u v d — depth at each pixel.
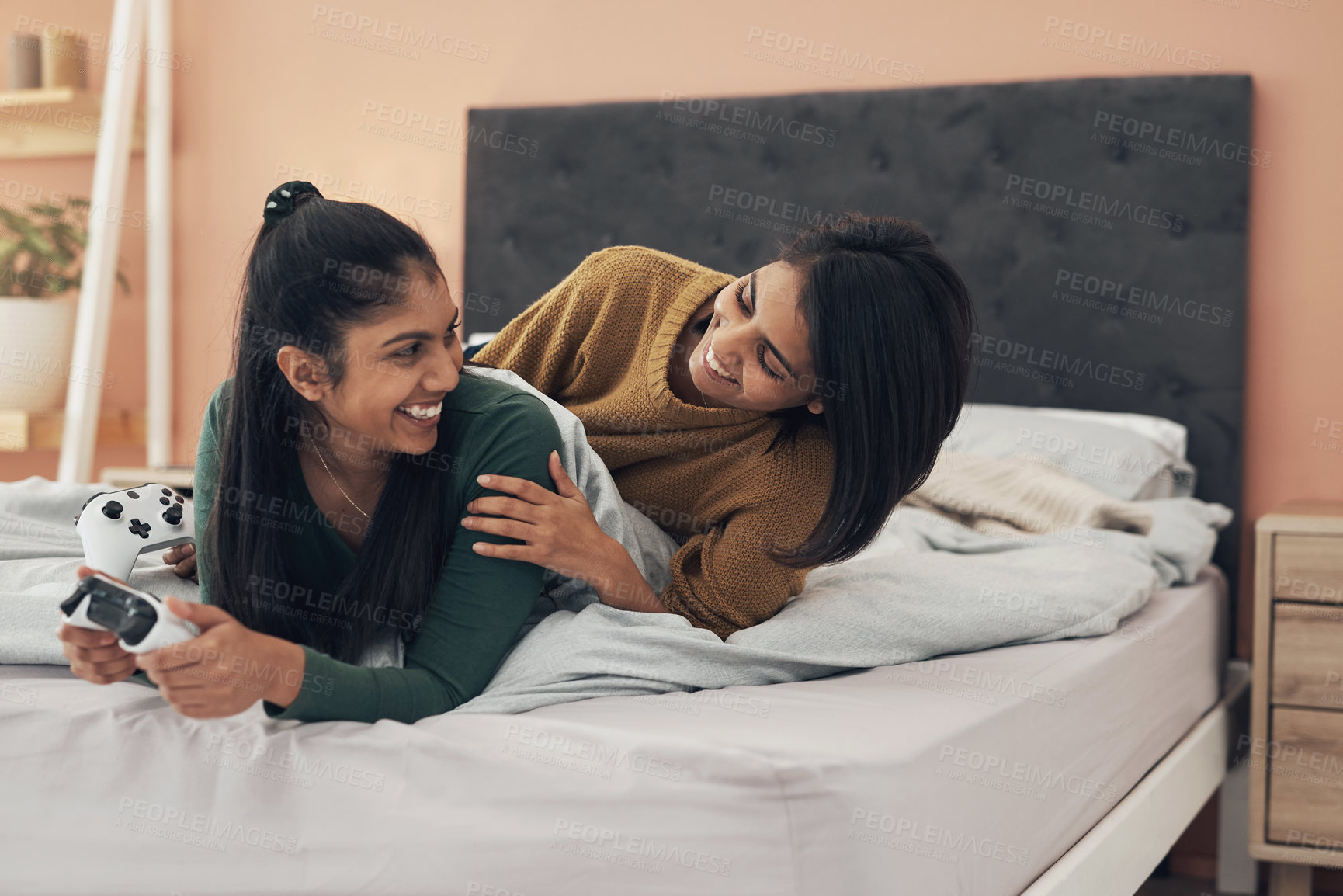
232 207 3.18
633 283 1.28
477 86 2.96
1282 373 2.30
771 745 0.80
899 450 1.07
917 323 1.06
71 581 1.17
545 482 1.03
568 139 2.79
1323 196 2.25
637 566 1.12
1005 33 2.49
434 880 0.80
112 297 3.19
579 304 1.30
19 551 1.28
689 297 1.25
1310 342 2.28
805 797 0.75
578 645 0.99
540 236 2.82
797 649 1.11
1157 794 1.44
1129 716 1.36
